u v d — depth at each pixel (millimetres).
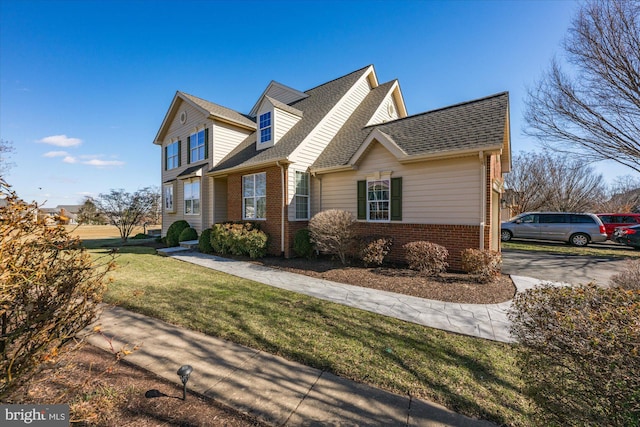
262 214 11414
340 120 12961
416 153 8266
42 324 1916
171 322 4297
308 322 4348
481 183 7414
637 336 1613
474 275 7137
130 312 4734
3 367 1793
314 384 2748
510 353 3398
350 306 5133
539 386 1902
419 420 2256
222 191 14477
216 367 3039
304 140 10938
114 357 3203
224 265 9062
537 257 10438
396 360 3221
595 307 2084
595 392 1662
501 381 2805
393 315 4707
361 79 14344
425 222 8414
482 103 8977
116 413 2246
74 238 2250
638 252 11555
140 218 19234
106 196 17438
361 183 9867
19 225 1867
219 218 14297
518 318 2318
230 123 14750
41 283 1917
